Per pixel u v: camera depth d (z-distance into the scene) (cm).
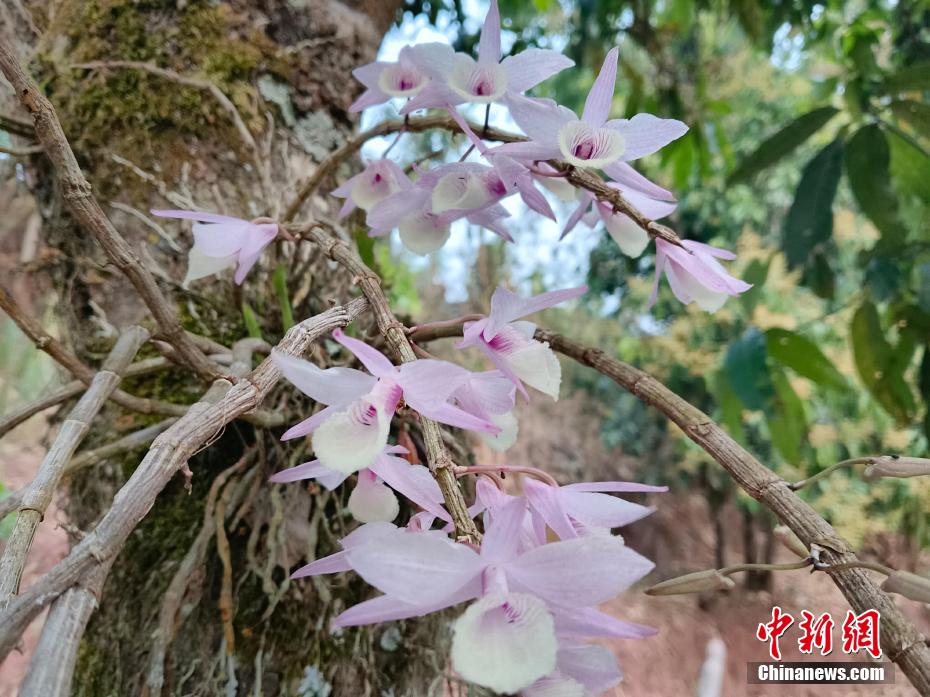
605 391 117
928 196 40
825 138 94
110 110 30
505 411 17
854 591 14
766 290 87
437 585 12
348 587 26
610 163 18
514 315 17
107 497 26
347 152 25
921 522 83
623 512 16
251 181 31
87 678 24
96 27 30
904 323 43
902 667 13
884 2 57
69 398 23
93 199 17
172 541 25
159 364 25
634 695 74
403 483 16
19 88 15
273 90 32
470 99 19
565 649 14
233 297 28
